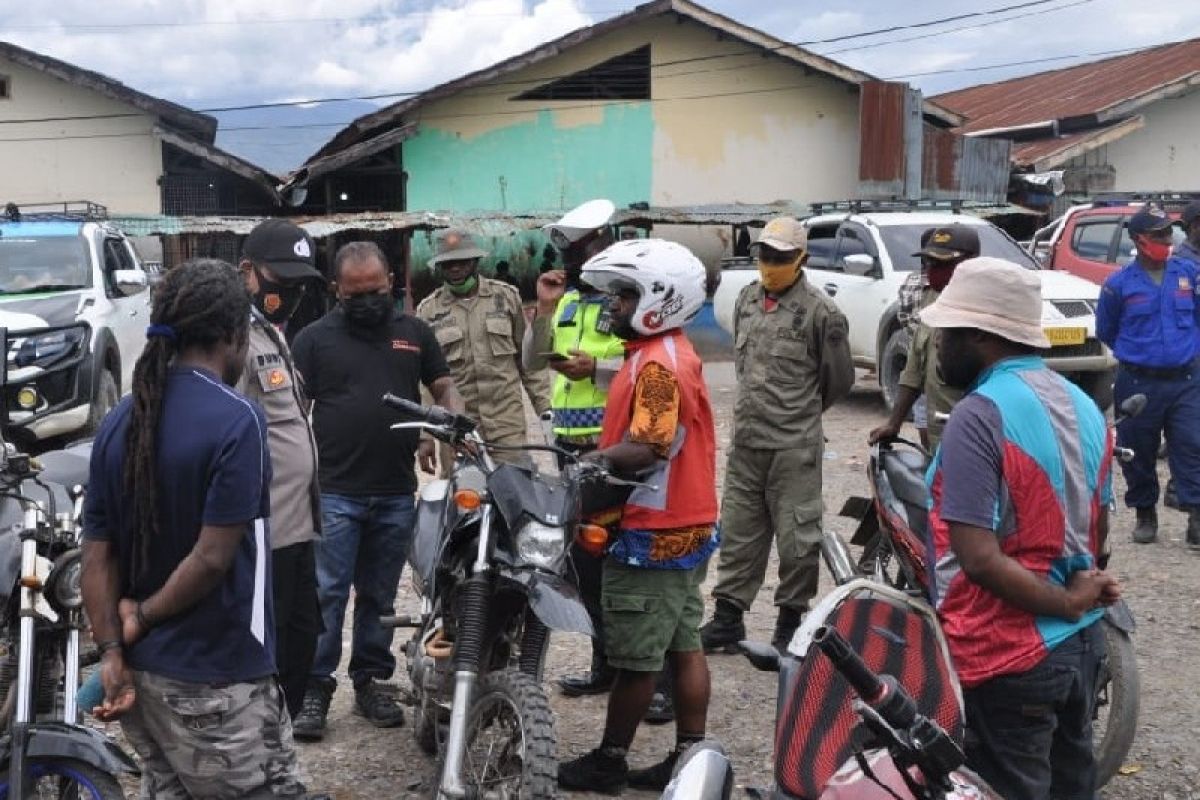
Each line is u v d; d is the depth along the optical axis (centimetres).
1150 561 749
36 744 345
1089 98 2803
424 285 2203
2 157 2459
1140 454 771
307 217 2050
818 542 569
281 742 333
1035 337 322
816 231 1466
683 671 452
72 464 509
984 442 315
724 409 1397
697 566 440
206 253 2430
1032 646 321
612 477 397
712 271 2439
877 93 2397
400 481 513
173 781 335
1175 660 587
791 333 567
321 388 510
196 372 316
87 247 1123
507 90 2380
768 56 2447
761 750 491
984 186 2392
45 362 974
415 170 2361
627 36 2416
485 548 385
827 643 235
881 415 1323
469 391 637
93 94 2467
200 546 306
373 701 520
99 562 318
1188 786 462
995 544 314
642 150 2444
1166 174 2691
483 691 391
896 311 1242
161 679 314
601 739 496
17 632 393
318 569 504
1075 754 349
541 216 2045
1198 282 757
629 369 425
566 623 365
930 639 342
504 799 379
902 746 234
